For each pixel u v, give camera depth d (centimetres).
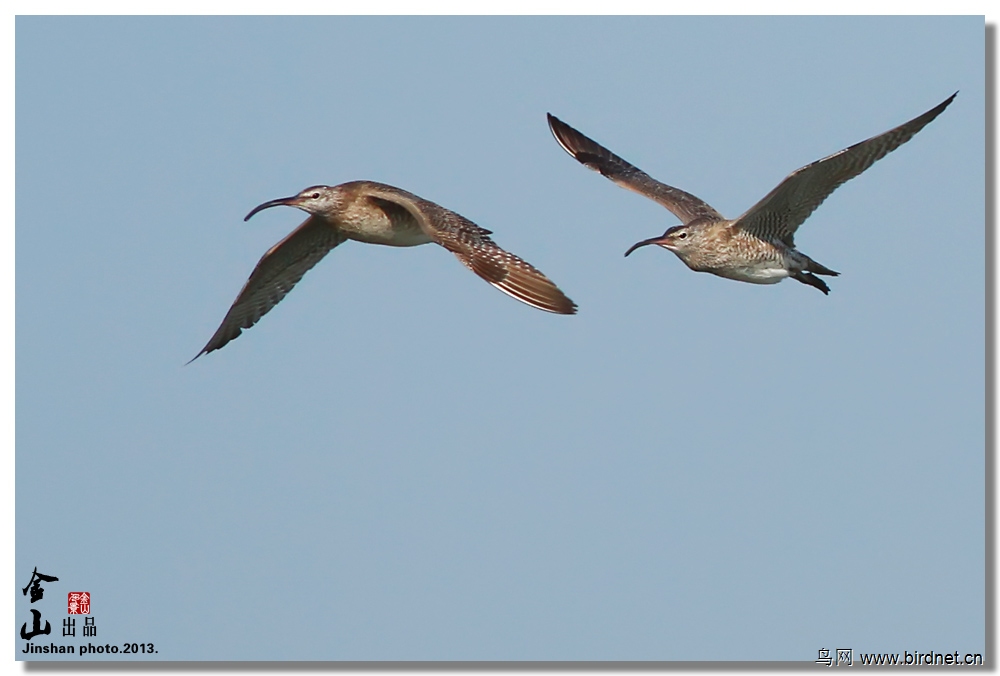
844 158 1734
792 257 1833
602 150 2091
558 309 1594
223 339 1892
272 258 1847
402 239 1819
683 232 1839
